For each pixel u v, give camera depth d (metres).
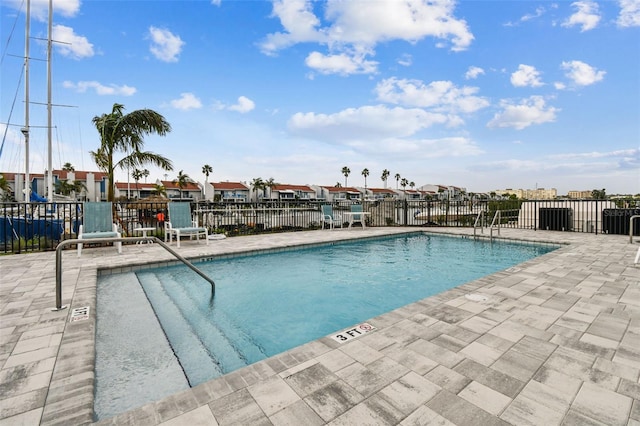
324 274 5.77
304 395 1.77
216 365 2.53
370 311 3.94
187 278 5.32
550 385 1.87
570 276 4.51
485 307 3.23
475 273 5.90
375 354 2.25
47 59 11.63
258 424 1.53
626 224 9.05
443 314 3.04
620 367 2.07
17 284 4.16
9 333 2.65
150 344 2.76
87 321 2.93
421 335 2.57
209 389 1.84
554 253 6.30
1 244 7.88
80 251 6.23
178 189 60.72
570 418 1.58
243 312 3.84
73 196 45.66
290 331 3.32
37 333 2.66
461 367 2.07
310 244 8.24
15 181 42.50
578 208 10.48
